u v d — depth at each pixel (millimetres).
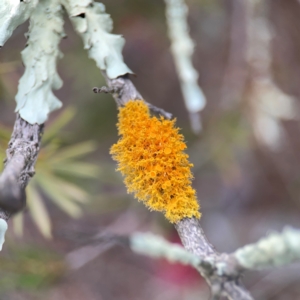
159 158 690
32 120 698
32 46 706
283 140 1025
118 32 925
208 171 1073
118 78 704
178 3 776
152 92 1108
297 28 925
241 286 674
